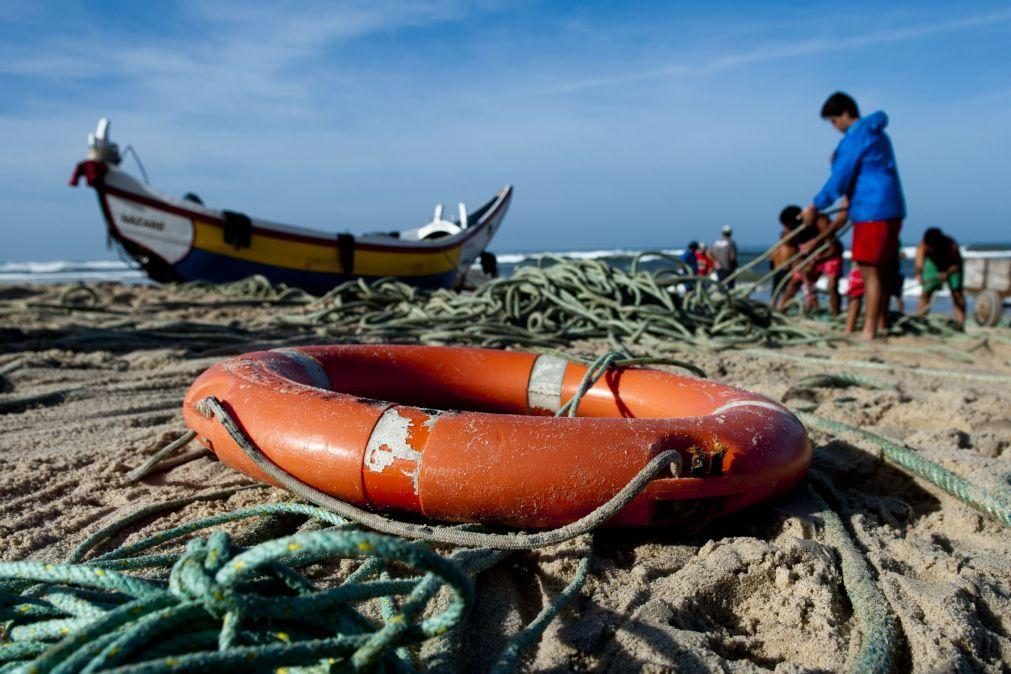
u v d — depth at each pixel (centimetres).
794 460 250
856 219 682
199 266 1202
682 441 229
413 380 336
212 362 533
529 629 177
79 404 416
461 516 223
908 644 188
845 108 670
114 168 1132
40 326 688
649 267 4347
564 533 200
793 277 1004
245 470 255
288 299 984
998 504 257
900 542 236
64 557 228
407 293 861
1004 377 519
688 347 611
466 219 1495
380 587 157
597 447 220
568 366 341
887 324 789
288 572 157
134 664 135
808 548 225
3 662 146
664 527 241
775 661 189
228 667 131
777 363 568
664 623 190
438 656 174
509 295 698
